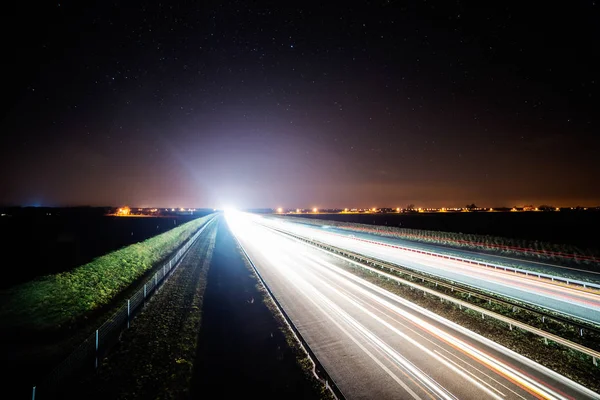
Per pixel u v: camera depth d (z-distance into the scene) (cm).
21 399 765
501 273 2311
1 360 943
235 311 1598
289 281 2148
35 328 1152
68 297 1434
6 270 2398
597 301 1631
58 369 796
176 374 962
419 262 2755
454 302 1573
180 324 1375
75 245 3806
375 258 2864
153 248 2933
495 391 880
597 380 924
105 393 825
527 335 1228
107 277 1808
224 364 1060
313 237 4934
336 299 1728
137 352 1064
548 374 960
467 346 1149
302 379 963
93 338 977
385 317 1448
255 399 864
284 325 1390
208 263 2942
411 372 984
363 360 1062
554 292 1795
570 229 7194
